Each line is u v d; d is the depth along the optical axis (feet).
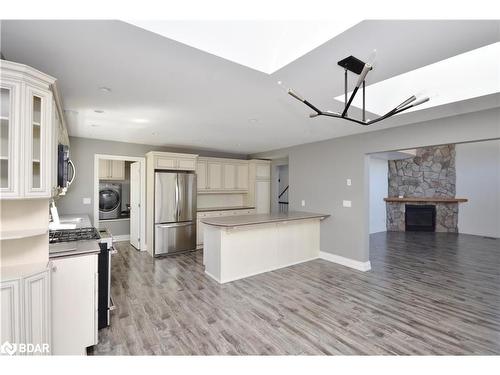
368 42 5.16
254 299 10.08
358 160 13.99
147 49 5.46
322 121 11.38
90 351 6.83
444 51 5.53
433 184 25.12
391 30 4.73
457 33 4.83
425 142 11.18
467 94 8.30
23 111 4.88
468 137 9.93
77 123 11.91
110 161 19.97
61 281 6.32
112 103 8.99
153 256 16.07
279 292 10.78
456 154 24.11
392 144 12.45
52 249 6.75
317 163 16.29
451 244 19.83
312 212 16.55
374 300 10.02
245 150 20.65
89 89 7.72
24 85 4.90
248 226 12.51
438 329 7.97
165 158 16.76
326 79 6.98
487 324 8.26
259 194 22.00
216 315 8.80
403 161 26.50
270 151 20.68
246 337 7.52
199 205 20.67
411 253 17.24
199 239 18.26
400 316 8.77
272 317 8.68
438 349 6.98
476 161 23.17
